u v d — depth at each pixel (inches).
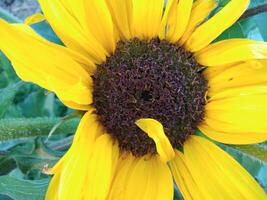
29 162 11.0
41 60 9.2
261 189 9.5
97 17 9.9
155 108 9.9
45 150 10.9
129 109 9.9
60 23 9.5
